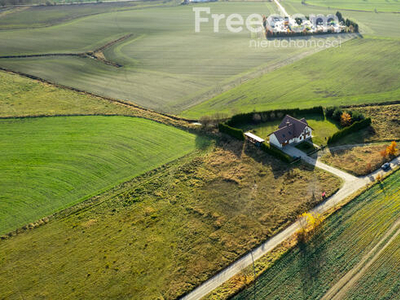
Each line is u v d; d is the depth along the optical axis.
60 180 62.94
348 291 41.09
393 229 48.75
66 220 54.31
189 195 58.78
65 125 81.44
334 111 78.25
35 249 49.44
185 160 67.88
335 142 70.69
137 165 66.69
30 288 44.09
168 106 91.12
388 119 77.38
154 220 53.88
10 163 67.94
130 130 78.69
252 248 48.19
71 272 45.94
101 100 94.56
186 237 50.62
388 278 42.22
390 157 64.00
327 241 47.66
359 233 48.50
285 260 45.56
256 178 61.88
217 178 62.47
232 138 74.12
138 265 46.56
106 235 51.41
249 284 42.88
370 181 58.47
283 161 65.75
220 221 53.09
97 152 70.75
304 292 41.38
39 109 89.19
